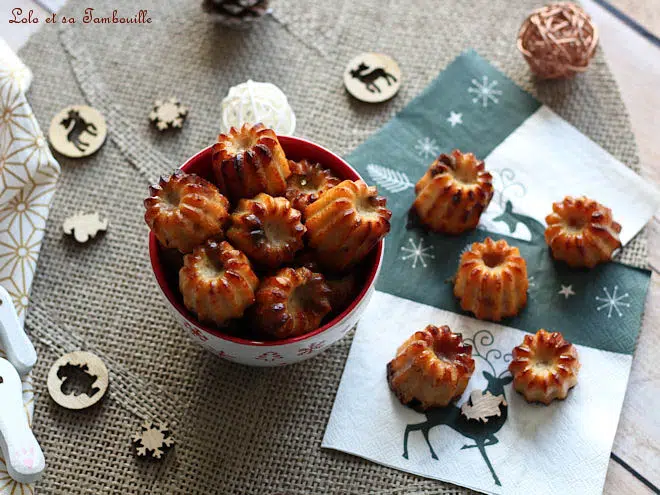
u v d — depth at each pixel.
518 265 0.41
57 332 0.41
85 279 0.43
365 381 0.41
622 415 0.41
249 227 0.33
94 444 0.39
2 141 0.42
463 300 0.42
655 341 0.42
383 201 0.35
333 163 0.38
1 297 0.38
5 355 0.38
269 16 0.49
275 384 0.41
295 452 0.40
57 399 0.40
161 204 0.34
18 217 0.42
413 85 0.48
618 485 0.39
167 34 0.48
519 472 0.39
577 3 0.49
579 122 0.46
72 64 0.47
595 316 0.42
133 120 0.46
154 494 0.39
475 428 0.40
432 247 0.44
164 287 0.35
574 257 0.43
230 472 0.39
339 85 0.47
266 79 0.47
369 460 0.39
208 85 0.47
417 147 0.46
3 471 0.36
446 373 0.38
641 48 0.49
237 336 0.35
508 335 0.42
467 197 0.42
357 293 0.36
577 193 0.45
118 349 0.41
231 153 0.34
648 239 0.44
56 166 0.43
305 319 0.34
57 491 0.39
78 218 0.43
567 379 0.40
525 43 0.46
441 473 0.39
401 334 0.42
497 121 0.46
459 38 0.49
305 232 0.34
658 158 0.46
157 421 0.40
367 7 0.49
